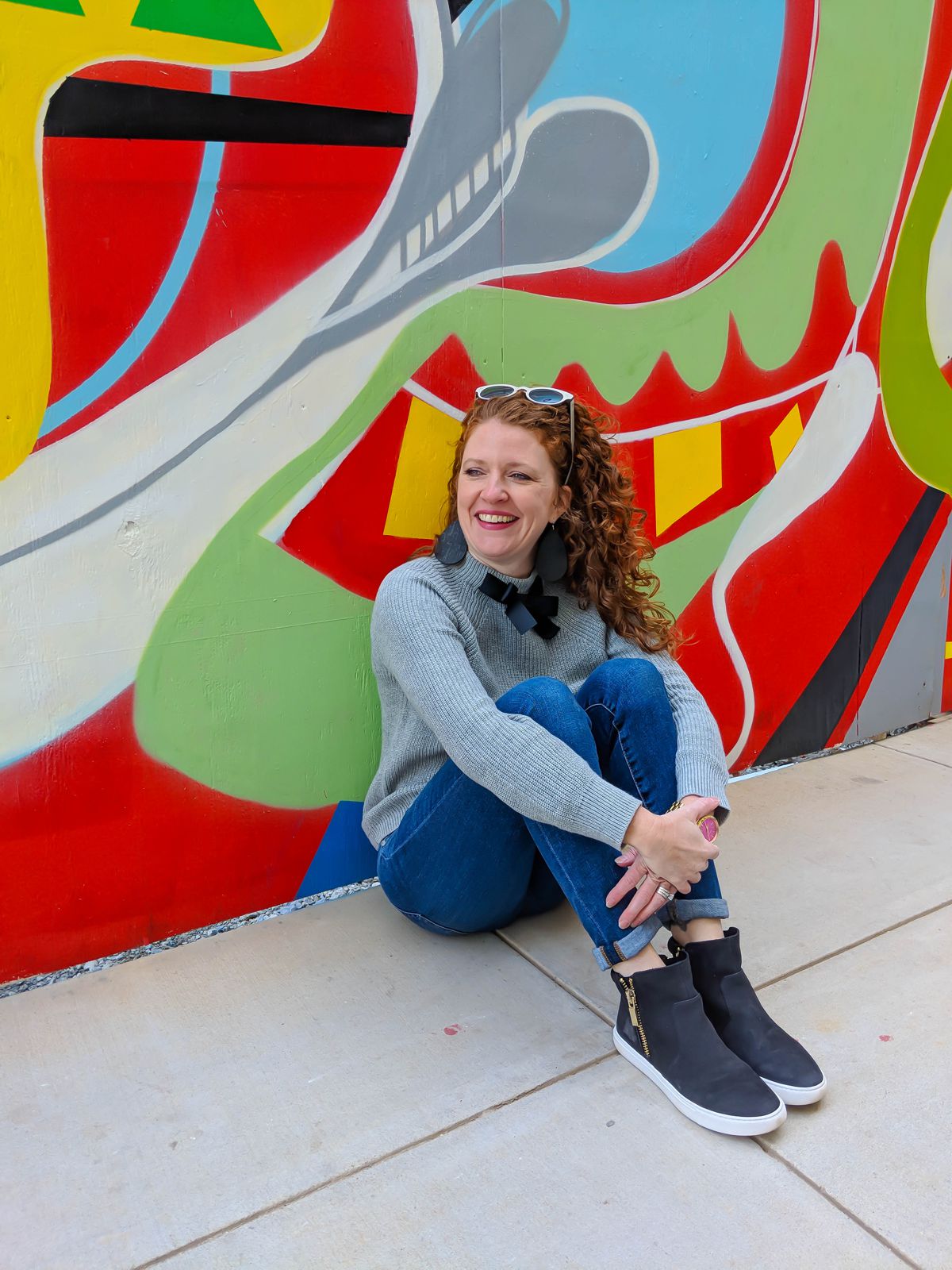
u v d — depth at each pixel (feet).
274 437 6.22
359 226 6.25
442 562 5.92
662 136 7.42
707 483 8.33
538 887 6.29
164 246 5.67
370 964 6.24
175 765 6.29
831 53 8.16
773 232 8.20
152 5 5.41
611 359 7.55
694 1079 4.85
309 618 6.58
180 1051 5.41
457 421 6.90
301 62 5.87
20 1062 5.31
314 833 6.93
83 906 6.14
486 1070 5.25
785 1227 4.24
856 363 9.05
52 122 5.28
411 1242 4.17
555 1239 4.18
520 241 6.91
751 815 8.37
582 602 6.21
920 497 9.93
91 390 5.61
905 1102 4.99
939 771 9.34
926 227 9.19
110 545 5.82
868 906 6.89
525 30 6.64
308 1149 4.70
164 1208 4.36
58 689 5.82
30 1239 4.20
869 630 9.89
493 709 5.06
